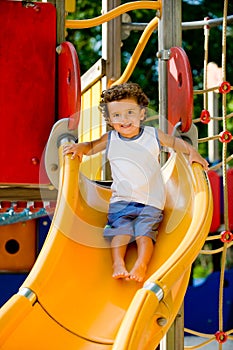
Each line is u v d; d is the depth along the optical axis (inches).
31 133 193.9
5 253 243.1
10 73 194.5
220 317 214.5
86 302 158.9
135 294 150.9
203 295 275.4
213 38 494.0
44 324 151.3
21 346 146.6
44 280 154.9
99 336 153.5
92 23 210.7
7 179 191.6
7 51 194.9
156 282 146.4
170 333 189.2
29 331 148.9
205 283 276.7
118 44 263.4
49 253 159.3
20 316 146.0
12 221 237.1
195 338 272.2
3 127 192.9
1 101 193.3
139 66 497.4
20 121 193.6
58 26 199.9
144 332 139.3
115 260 165.2
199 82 502.9
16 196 199.5
